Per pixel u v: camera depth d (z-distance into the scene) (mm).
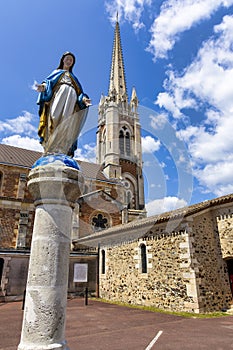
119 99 24062
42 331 2275
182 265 10086
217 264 10633
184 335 6398
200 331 6781
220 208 11234
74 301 13547
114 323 7980
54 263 2543
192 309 9344
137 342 5801
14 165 21312
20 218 19078
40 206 2762
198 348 5324
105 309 10805
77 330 7102
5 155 23109
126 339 6086
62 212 2725
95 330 7082
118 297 13320
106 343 5754
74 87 3154
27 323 2336
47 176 2693
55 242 2621
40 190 2721
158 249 11352
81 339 6137
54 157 2832
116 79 38344
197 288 9477
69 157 2902
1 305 12195
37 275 2479
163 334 6520
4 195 20188
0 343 5723
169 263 10680
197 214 10812
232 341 5820
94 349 5285
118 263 13805
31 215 19719
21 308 11195
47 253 2557
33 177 2818
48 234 2629
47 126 3115
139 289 11977
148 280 11531
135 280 12328
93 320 8492
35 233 2688
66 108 2906
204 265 10133
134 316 9133
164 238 11148
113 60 41156
